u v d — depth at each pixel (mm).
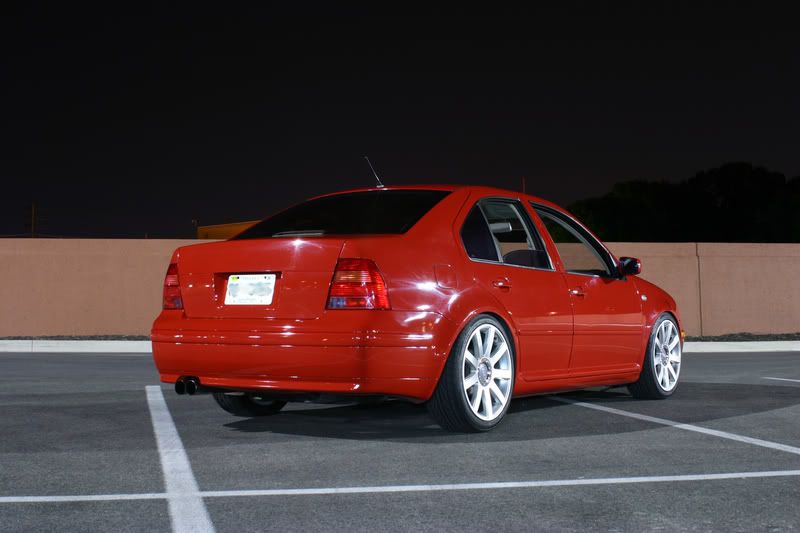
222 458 4750
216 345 5230
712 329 17531
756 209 48219
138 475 4336
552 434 5535
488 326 5527
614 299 6816
